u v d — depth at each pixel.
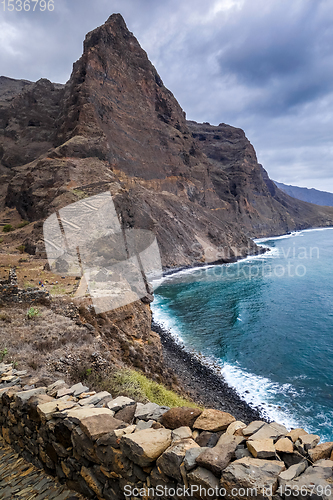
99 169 54.53
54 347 8.05
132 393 7.24
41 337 8.37
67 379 6.65
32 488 3.69
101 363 7.92
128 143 80.62
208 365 22.61
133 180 75.94
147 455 2.67
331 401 17.78
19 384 5.45
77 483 3.50
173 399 8.96
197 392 17.73
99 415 3.51
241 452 2.59
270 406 17.39
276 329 29.83
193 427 3.17
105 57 82.25
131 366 11.44
